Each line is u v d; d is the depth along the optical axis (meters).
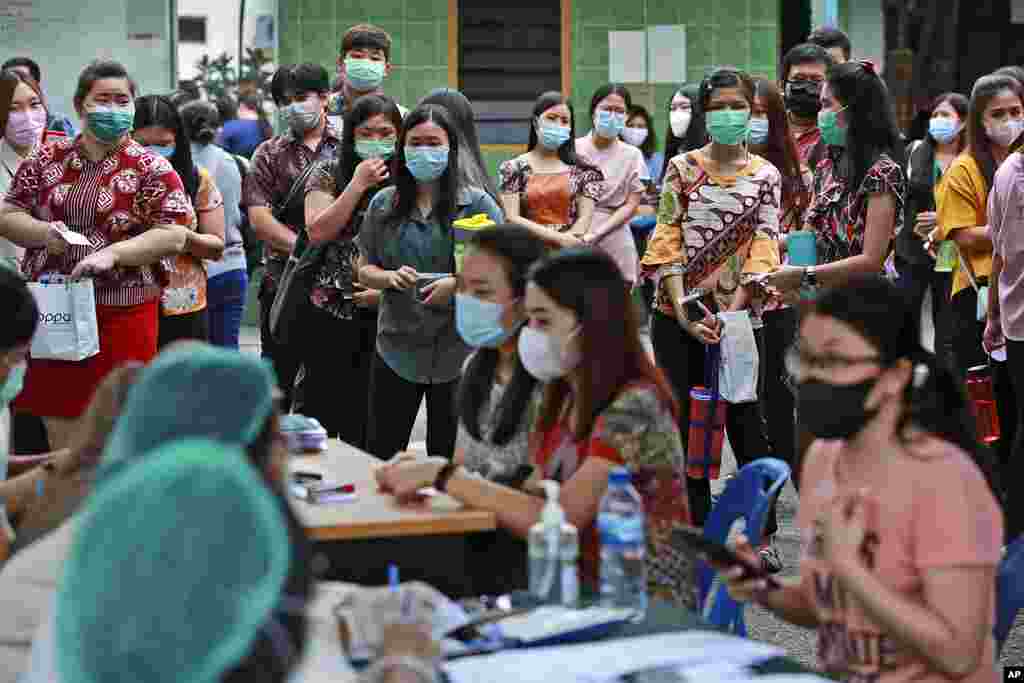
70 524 3.31
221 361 2.15
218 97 13.78
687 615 3.41
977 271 7.51
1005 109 7.38
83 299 6.16
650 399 3.81
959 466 3.02
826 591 3.19
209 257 7.71
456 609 3.25
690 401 6.89
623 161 9.41
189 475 2.00
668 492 3.80
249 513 2.01
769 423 7.00
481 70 13.70
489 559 4.01
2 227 6.34
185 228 6.52
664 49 13.70
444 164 6.43
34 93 7.29
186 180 7.51
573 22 13.70
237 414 2.13
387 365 6.45
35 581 3.23
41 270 6.40
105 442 3.03
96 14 11.63
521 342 3.91
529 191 8.98
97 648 1.93
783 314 6.96
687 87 9.46
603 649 3.11
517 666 3.00
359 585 3.77
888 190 6.57
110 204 6.36
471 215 6.55
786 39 13.83
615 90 9.35
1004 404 7.27
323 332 7.07
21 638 3.18
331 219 6.82
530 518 3.80
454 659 3.10
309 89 7.72
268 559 2.01
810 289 6.60
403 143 6.41
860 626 3.12
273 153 7.86
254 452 2.16
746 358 6.64
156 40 11.79
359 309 7.05
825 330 3.08
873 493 3.06
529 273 3.93
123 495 2.00
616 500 3.56
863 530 3.02
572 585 3.51
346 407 7.17
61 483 3.66
